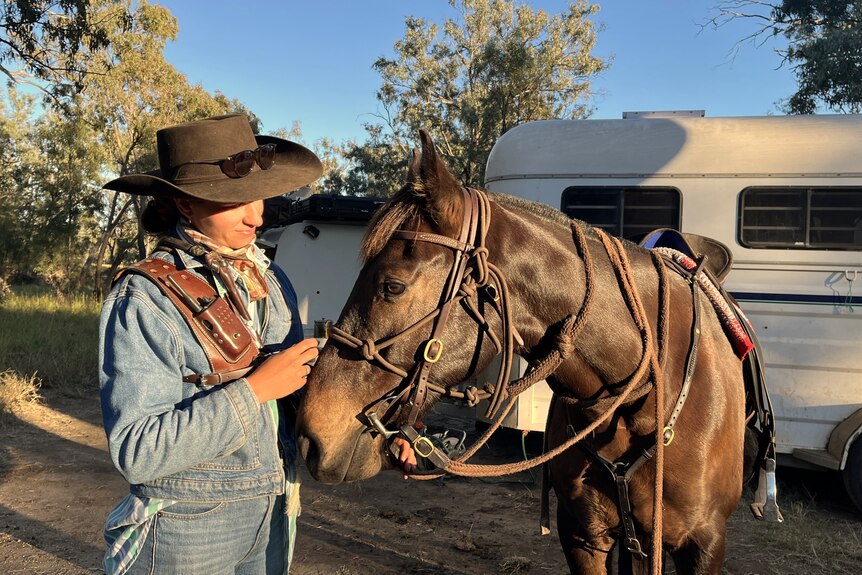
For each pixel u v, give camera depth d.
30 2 10.09
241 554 1.62
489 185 5.43
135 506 1.49
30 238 18.38
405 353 1.57
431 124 25.17
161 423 1.36
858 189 4.53
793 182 4.63
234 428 1.42
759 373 2.27
